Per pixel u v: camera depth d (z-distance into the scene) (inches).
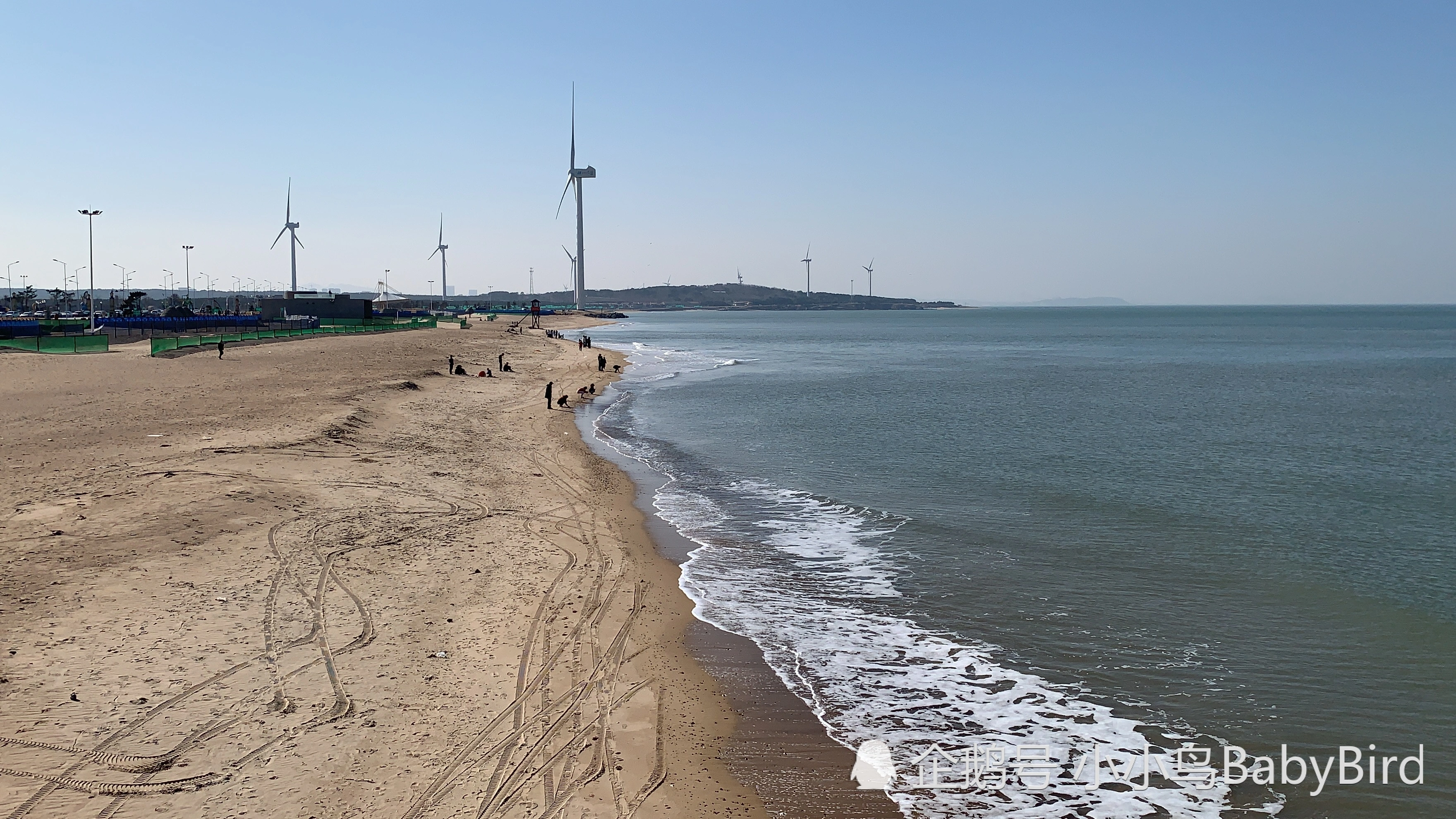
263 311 5019.7
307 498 814.5
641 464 1228.5
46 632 468.4
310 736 382.9
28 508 700.7
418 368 2428.6
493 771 371.6
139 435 1072.2
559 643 527.5
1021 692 500.1
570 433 1481.3
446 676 461.4
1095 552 791.1
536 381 2448.3
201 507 737.6
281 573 599.2
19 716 378.6
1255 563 758.5
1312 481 1153.4
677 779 383.9
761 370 3287.4
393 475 965.2
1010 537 840.3
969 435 1567.4
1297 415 1924.2
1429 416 1907.0
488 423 1515.7
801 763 410.9
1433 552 802.8
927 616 617.9
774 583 686.5
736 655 539.2
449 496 895.1
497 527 792.9
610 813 349.4
